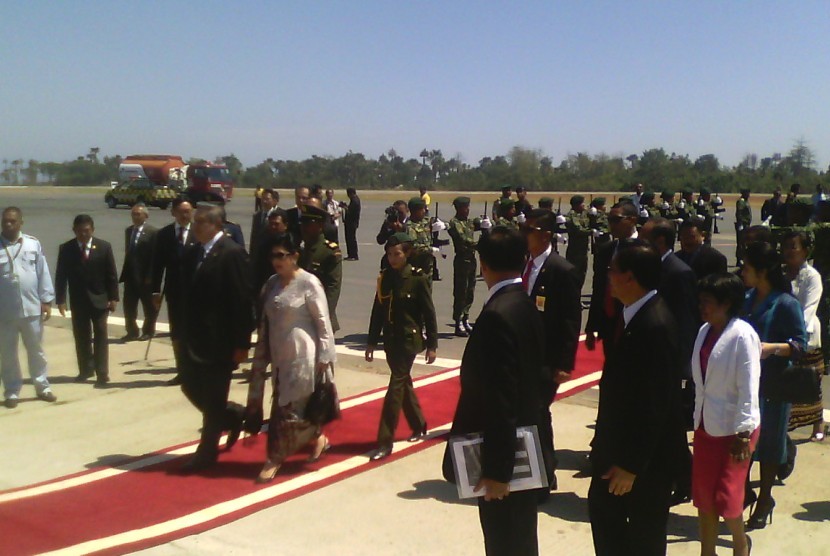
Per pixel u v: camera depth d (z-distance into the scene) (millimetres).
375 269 18484
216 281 5484
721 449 3832
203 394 5625
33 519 4770
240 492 5199
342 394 7727
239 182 101625
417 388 7902
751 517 4672
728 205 52344
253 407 5609
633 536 3525
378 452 5848
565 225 14477
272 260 5398
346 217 20547
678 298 5133
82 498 5117
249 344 5633
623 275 3381
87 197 65625
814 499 5117
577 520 4789
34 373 7461
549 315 5051
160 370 8711
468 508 4965
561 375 5023
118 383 8180
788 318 4496
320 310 5441
